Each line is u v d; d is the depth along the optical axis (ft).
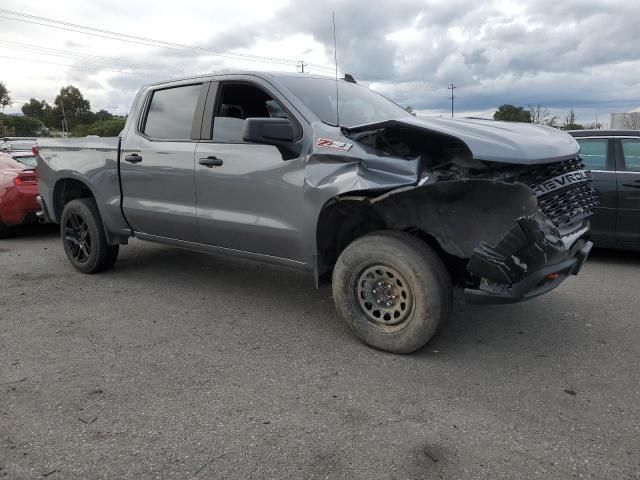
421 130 11.80
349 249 12.43
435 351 12.51
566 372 11.36
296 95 13.85
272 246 13.99
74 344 13.01
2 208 26.35
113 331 13.88
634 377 11.10
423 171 11.77
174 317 14.97
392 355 12.30
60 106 327.88
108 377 11.22
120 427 9.32
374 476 7.99
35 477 7.97
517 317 14.78
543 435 8.99
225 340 13.28
